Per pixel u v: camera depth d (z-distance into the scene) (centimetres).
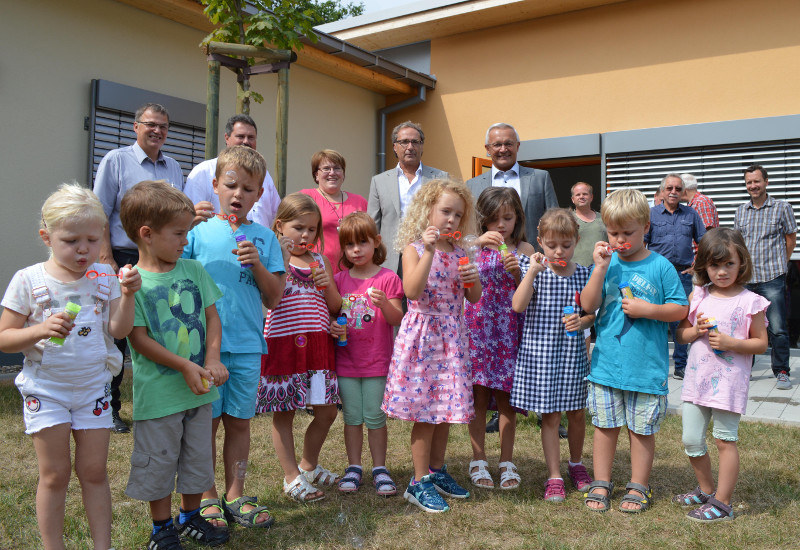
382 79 1023
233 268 298
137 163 454
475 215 384
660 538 282
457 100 1064
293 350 326
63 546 240
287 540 275
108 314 249
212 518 284
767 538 279
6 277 640
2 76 630
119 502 314
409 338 328
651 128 899
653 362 319
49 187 673
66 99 686
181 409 260
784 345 628
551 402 340
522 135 1008
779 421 481
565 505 324
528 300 338
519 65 1009
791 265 827
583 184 564
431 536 281
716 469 372
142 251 267
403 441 431
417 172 506
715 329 306
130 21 744
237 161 297
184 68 809
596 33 947
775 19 828
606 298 331
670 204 673
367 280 362
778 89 828
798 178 815
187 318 268
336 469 373
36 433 232
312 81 977
